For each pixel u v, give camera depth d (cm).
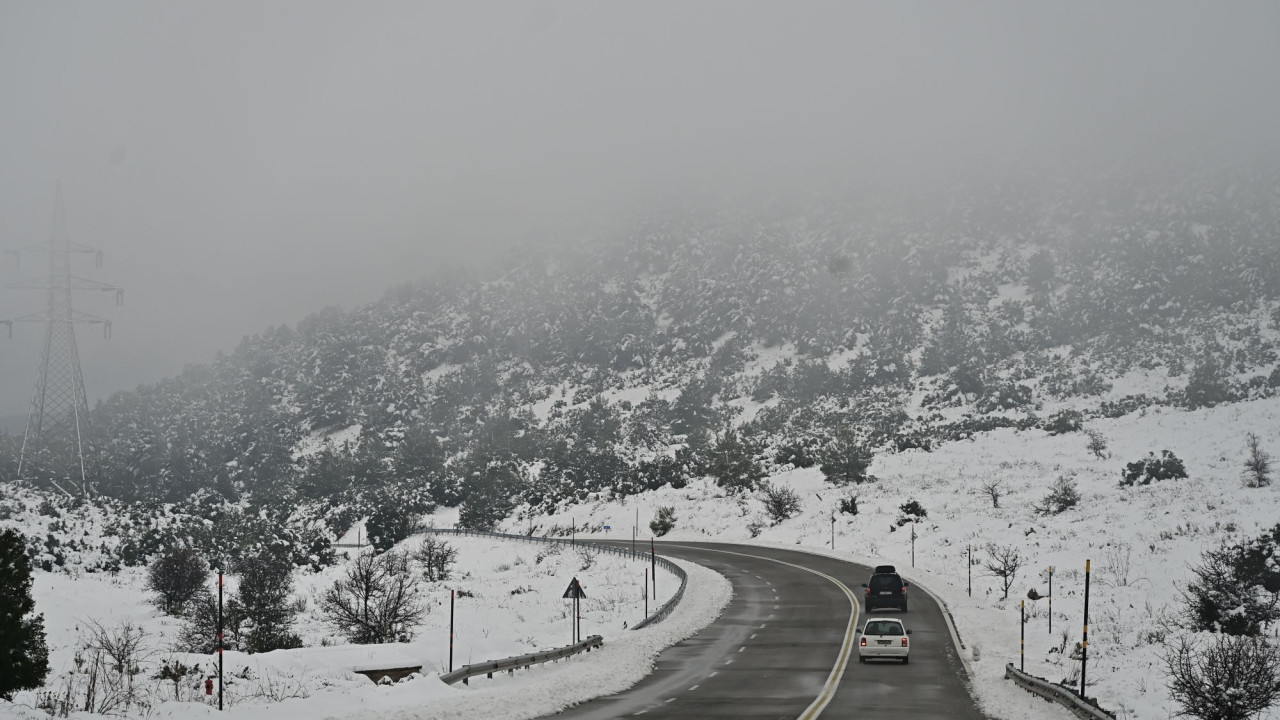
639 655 3325
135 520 9875
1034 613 4400
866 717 2167
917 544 7912
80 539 8412
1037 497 9156
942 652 3453
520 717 2169
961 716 2178
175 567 5634
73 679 2334
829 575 6406
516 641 3747
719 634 4100
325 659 2803
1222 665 2298
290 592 5641
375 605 4544
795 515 10138
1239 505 7038
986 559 6688
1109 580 5119
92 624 4544
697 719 2150
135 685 2317
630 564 7600
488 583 7350
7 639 1888
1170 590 4550
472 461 18988
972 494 9775
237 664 2609
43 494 11812
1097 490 9150
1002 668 3006
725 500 11800
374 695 2298
